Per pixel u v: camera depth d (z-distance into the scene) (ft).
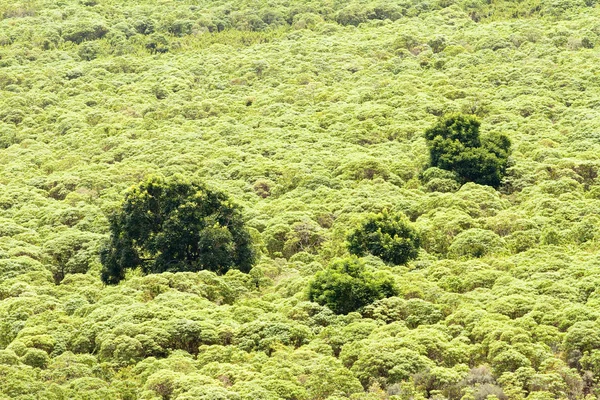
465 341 231.91
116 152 561.43
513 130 529.04
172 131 590.14
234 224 336.08
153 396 206.39
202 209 334.24
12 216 454.40
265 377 211.20
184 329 244.42
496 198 410.93
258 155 526.98
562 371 207.21
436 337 228.63
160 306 267.39
